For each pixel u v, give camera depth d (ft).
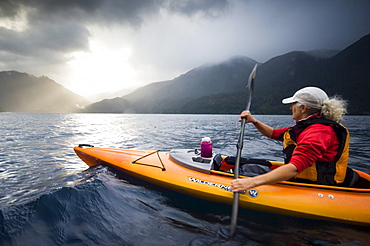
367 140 27.94
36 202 7.68
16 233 6.04
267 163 8.98
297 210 6.54
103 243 5.75
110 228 6.50
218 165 9.28
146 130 45.21
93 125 60.90
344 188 6.68
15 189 10.11
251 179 5.75
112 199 8.38
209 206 7.85
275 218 6.87
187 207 7.93
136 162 10.91
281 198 6.88
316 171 6.63
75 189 8.86
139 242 5.81
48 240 5.83
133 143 25.80
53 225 6.51
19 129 43.11
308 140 5.66
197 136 33.73
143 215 7.33
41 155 17.94
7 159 16.40
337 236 6.01
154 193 9.06
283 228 6.47
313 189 6.89
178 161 9.83
